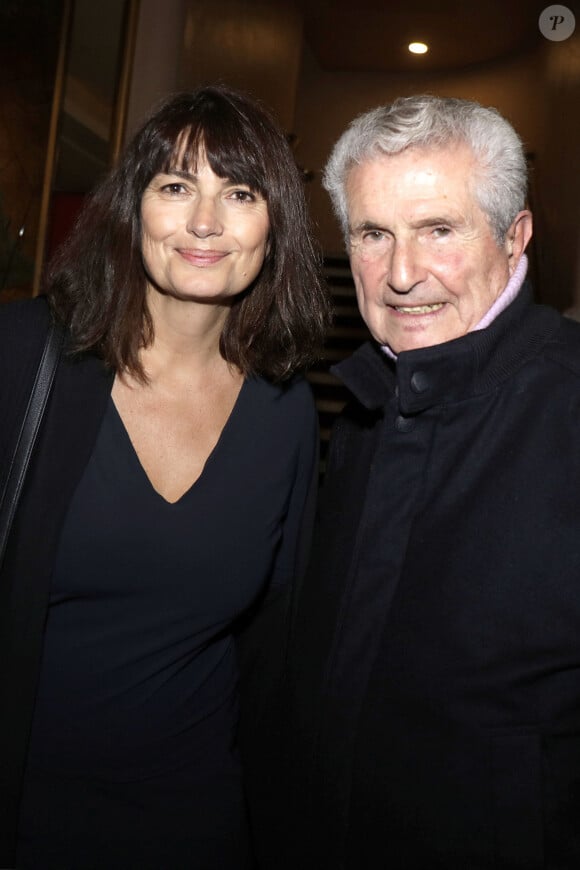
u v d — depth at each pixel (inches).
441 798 49.0
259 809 65.2
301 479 68.2
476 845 48.3
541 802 47.5
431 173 49.1
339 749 53.4
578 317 271.1
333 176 54.3
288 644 69.6
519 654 47.6
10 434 57.0
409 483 53.3
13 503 55.8
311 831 55.8
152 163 57.4
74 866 59.5
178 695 62.5
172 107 58.1
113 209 59.4
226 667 67.1
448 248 50.4
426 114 49.4
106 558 57.7
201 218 56.1
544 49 365.7
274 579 70.1
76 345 58.4
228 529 61.3
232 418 63.6
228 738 65.9
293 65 381.4
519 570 47.8
